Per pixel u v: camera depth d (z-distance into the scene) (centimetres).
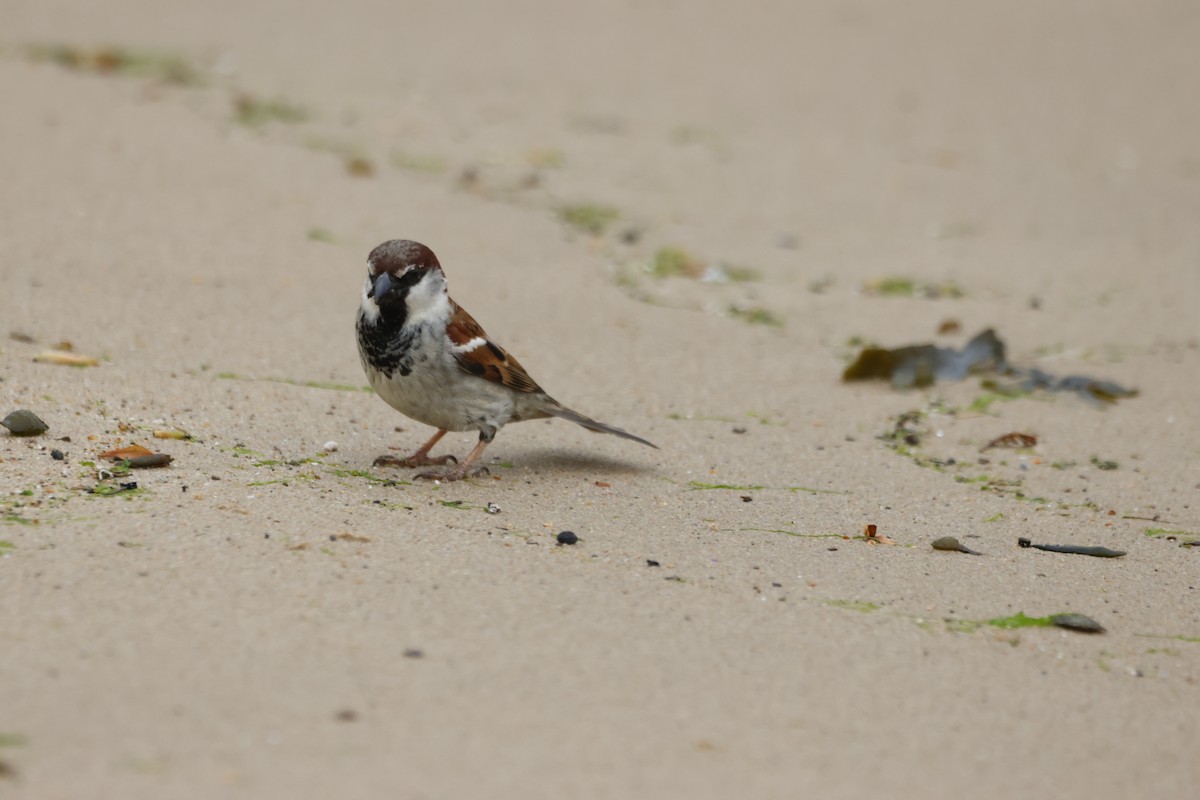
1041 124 2598
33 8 2836
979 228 2005
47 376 1144
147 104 2173
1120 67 3048
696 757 640
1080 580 941
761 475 1144
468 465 1070
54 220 1611
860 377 1424
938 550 988
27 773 577
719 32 3238
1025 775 657
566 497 1041
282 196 1834
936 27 3384
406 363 1018
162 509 898
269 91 2358
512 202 1970
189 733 619
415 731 638
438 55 2811
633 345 1489
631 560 904
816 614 834
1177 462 1225
